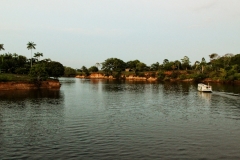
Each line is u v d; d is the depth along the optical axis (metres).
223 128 36.12
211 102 64.94
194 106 57.91
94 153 25.23
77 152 25.53
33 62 179.00
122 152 25.58
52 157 24.09
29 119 42.09
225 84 143.38
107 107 56.25
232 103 62.88
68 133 32.91
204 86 95.19
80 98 75.00
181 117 44.38
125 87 126.25
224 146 27.73
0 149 26.52
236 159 23.81
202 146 27.69
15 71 143.75
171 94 87.56
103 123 39.03
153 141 29.44
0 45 139.75
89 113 48.09
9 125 37.59
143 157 24.22
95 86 134.88
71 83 168.50
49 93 90.38
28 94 84.94
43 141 29.31
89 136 31.48
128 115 46.12
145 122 39.97
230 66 178.00
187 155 24.84
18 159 23.61
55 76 142.00
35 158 23.84
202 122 40.16
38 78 111.50
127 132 33.53
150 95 84.44
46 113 47.94
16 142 28.95
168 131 34.22
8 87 101.75
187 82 175.38
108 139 30.16
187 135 32.22
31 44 153.50
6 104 60.22
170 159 23.72
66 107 56.03
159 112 49.59
